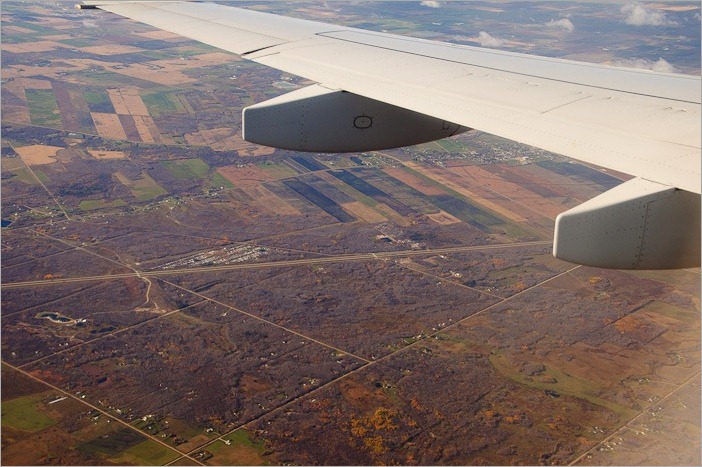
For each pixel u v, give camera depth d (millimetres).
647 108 7984
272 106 10938
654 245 6273
